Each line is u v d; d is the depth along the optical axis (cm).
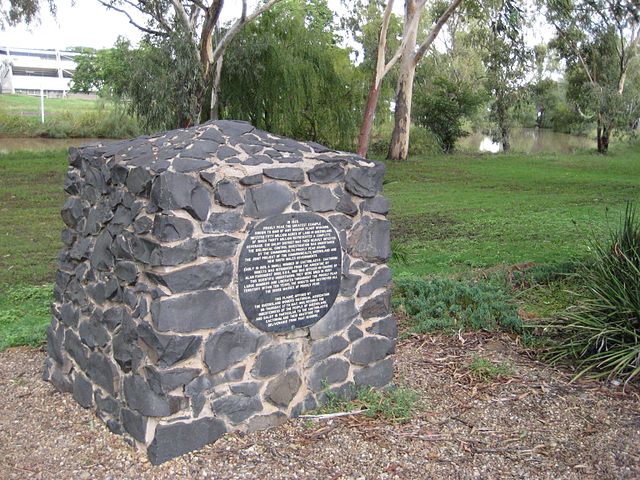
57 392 441
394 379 462
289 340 388
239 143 382
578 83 3281
